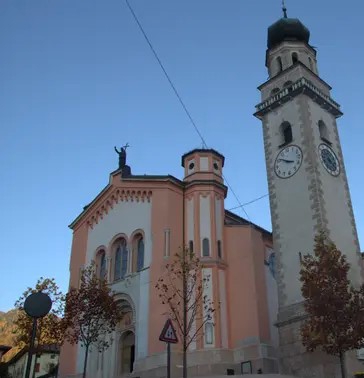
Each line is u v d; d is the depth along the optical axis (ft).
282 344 122.31
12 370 253.85
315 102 151.43
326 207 132.05
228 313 141.90
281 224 136.77
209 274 142.82
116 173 168.86
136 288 147.13
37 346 150.51
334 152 147.54
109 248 162.61
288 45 165.99
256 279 144.05
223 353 134.31
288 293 127.34
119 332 148.87
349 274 127.65
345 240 132.26
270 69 168.04
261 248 152.05
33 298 58.18
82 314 138.51
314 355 114.32
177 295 135.74
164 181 155.33
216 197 156.04
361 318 98.27
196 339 133.49
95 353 152.35
